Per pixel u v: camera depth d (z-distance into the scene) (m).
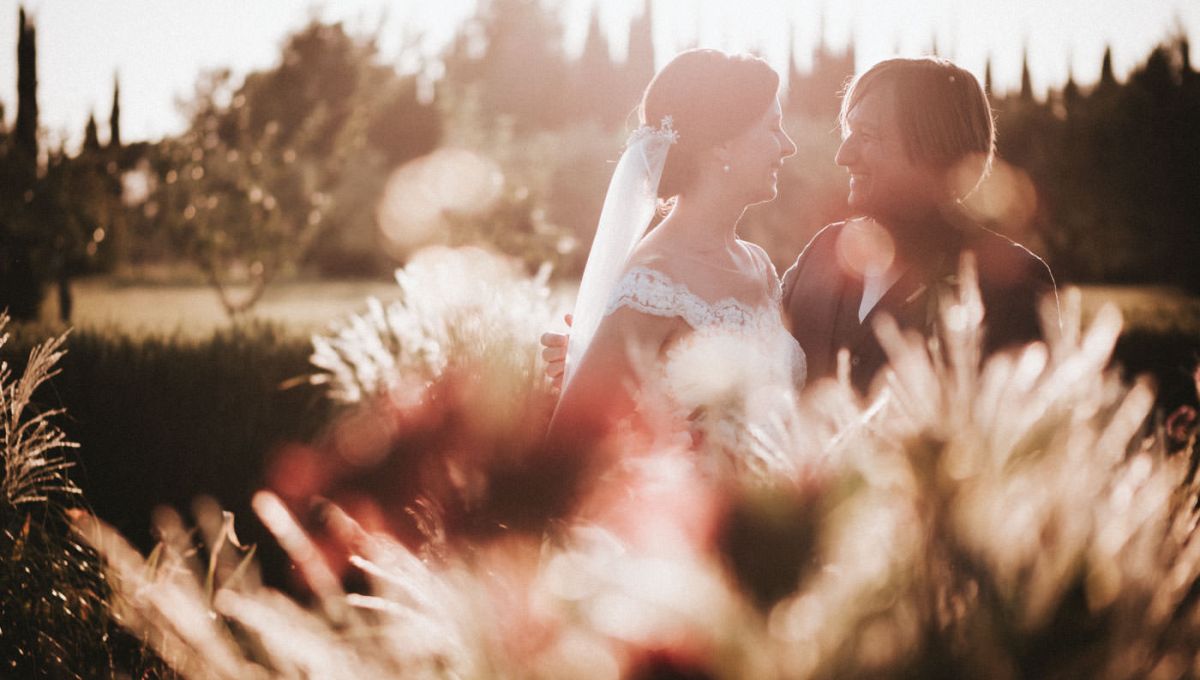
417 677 1.05
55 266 13.66
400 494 2.39
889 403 1.00
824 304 2.60
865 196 2.54
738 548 0.92
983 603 0.82
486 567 1.12
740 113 2.35
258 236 14.94
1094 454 0.93
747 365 1.66
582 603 0.91
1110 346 0.94
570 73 55.56
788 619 0.84
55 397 4.71
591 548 1.01
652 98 2.45
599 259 2.46
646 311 2.11
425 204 16.92
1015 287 2.31
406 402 2.67
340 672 1.10
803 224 22.25
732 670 0.81
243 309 13.59
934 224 2.47
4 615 2.08
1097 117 19.52
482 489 1.50
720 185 2.38
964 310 1.03
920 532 0.85
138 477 4.32
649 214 2.43
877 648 0.80
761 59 2.45
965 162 2.47
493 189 16.12
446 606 1.05
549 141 24.62
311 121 17.36
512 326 3.19
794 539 0.91
